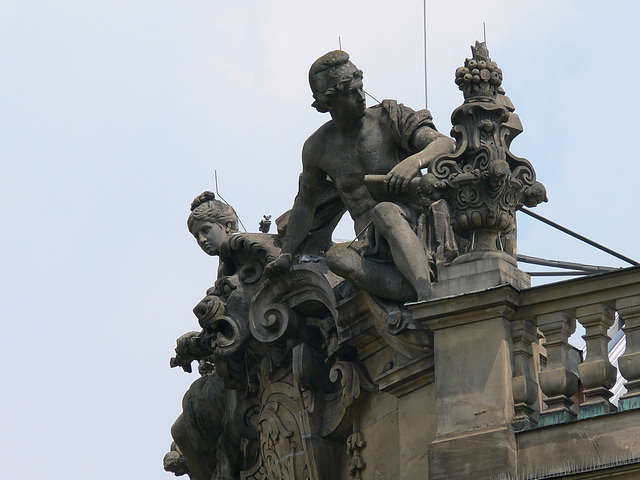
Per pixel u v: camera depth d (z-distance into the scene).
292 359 67.81
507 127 60.97
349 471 65.94
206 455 74.44
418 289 60.56
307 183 68.44
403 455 61.25
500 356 57.62
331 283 65.75
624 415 55.16
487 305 58.09
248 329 69.94
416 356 61.16
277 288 68.50
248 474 72.62
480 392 57.56
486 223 59.47
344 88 65.69
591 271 69.06
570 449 55.66
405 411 61.69
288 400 68.81
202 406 73.81
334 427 66.25
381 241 63.03
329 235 69.81
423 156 63.16
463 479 56.75
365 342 64.31
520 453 56.47
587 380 56.53
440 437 57.69
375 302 62.69
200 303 70.75
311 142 67.81
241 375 71.44
